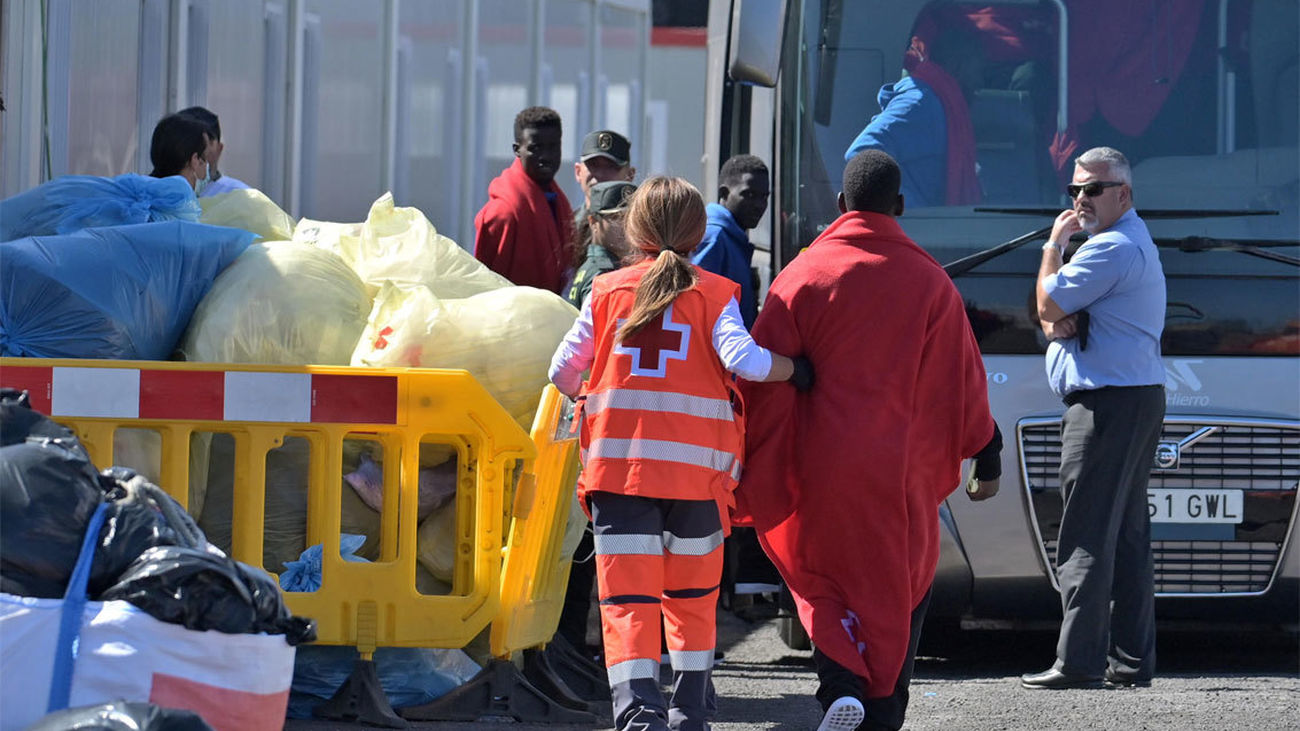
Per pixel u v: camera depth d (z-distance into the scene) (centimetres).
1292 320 2856
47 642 1476
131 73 3297
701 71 7506
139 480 1595
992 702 2445
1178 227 2886
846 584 2064
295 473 2262
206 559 1521
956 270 2853
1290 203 2905
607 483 1978
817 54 2970
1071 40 2961
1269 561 2831
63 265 2183
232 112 3484
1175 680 2706
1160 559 2814
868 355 2059
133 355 2214
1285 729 2269
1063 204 2911
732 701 2481
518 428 2166
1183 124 2941
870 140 2945
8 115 2892
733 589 2894
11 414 1609
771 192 3033
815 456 2062
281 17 3656
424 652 2283
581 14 5331
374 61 4000
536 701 2255
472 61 4528
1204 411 2822
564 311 2345
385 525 2206
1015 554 2814
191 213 2405
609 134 3084
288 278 2280
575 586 2650
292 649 1593
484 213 3175
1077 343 2586
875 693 2062
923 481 2106
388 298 2272
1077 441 2583
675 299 1992
